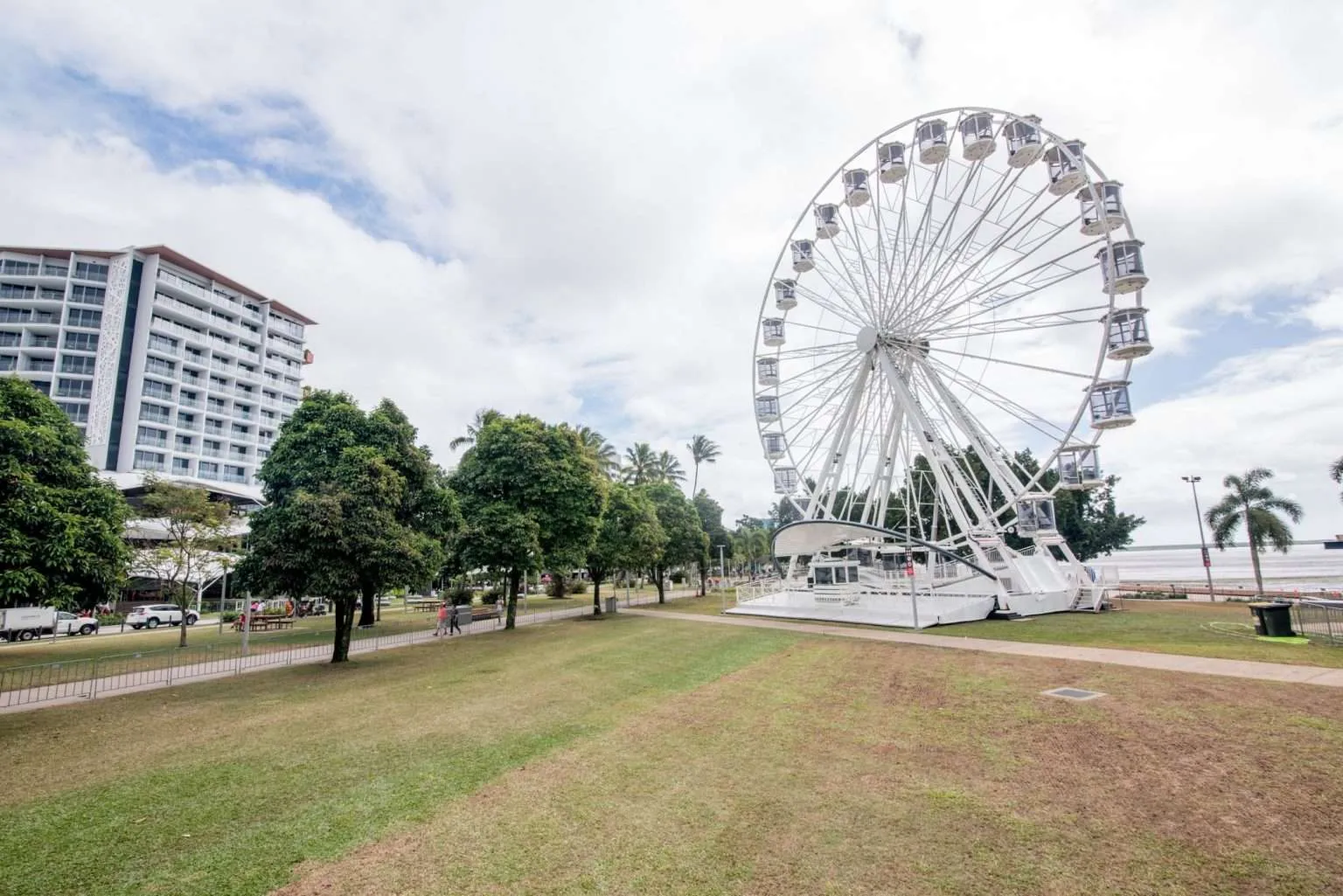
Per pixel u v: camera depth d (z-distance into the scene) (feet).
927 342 112.88
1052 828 22.84
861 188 114.32
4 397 56.54
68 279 265.75
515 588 105.91
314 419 76.33
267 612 137.90
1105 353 90.43
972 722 36.78
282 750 35.37
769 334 132.57
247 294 322.34
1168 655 56.44
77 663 69.00
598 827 23.88
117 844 23.59
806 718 38.91
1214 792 25.40
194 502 96.73
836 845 21.97
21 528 46.32
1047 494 102.47
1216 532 138.21
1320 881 18.88
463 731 38.06
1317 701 38.06
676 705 43.29
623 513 134.62
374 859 21.81
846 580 106.93
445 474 143.02
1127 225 92.22
